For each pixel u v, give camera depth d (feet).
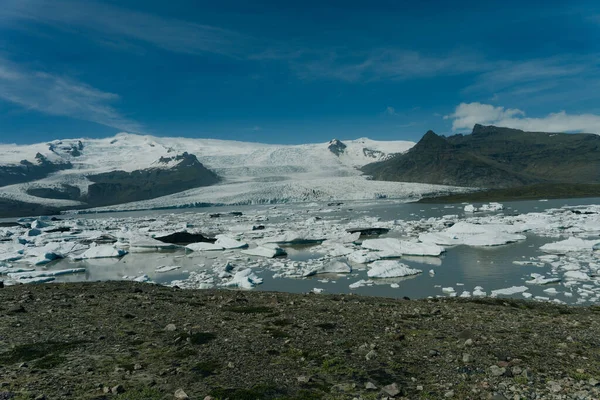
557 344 48.34
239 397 31.60
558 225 242.37
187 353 43.04
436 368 39.96
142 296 78.38
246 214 488.44
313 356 42.86
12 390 31.86
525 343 48.75
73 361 39.88
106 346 45.24
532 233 228.84
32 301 70.74
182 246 231.09
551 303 86.58
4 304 67.87
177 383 34.63
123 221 452.35
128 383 34.19
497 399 32.04
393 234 254.06
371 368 39.73
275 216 439.22
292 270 150.00
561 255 162.61
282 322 57.52
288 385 35.01
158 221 424.05
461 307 73.51
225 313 63.98
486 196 617.62
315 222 340.39
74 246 230.07
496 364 40.96
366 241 194.70
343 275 140.97
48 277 153.38
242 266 165.48
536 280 118.11
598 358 43.27
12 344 45.39
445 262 157.38
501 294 105.81
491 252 175.42
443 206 503.20
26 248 235.20
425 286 119.24
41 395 30.45
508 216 334.44
